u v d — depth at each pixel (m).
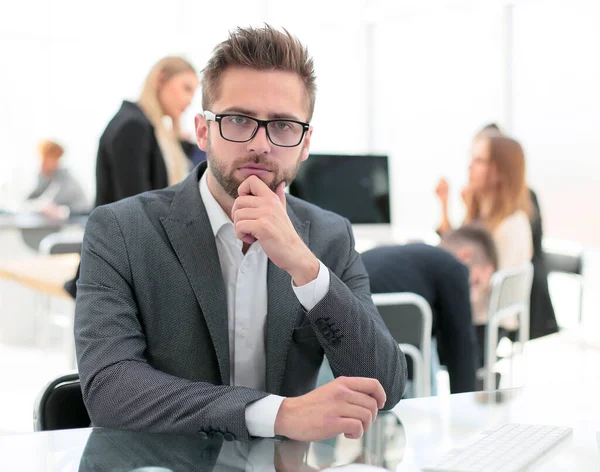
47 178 7.16
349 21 7.48
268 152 1.33
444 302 2.40
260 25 1.37
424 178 7.26
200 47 7.79
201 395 1.20
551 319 3.71
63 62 8.27
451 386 2.47
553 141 5.97
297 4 7.54
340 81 7.84
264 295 1.44
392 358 1.39
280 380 1.41
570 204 5.89
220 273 1.41
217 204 1.43
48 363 4.61
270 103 1.32
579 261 4.02
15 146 8.23
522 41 6.16
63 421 1.46
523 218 3.43
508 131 6.30
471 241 3.22
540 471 1.04
